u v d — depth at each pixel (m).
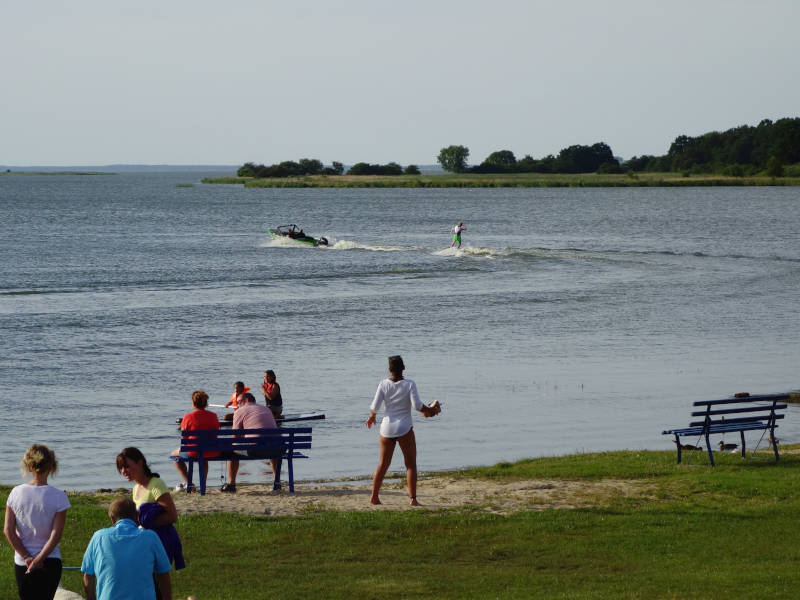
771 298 178.12
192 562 45.00
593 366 117.69
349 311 162.00
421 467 74.88
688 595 40.22
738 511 53.94
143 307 164.38
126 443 81.81
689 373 113.31
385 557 46.31
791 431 87.56
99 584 29.78
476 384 107.12
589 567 44.91
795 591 40.66
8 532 33.28
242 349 127.44
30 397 98.50
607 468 66.44
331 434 85.31
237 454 59.34
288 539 48.62
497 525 51.31
